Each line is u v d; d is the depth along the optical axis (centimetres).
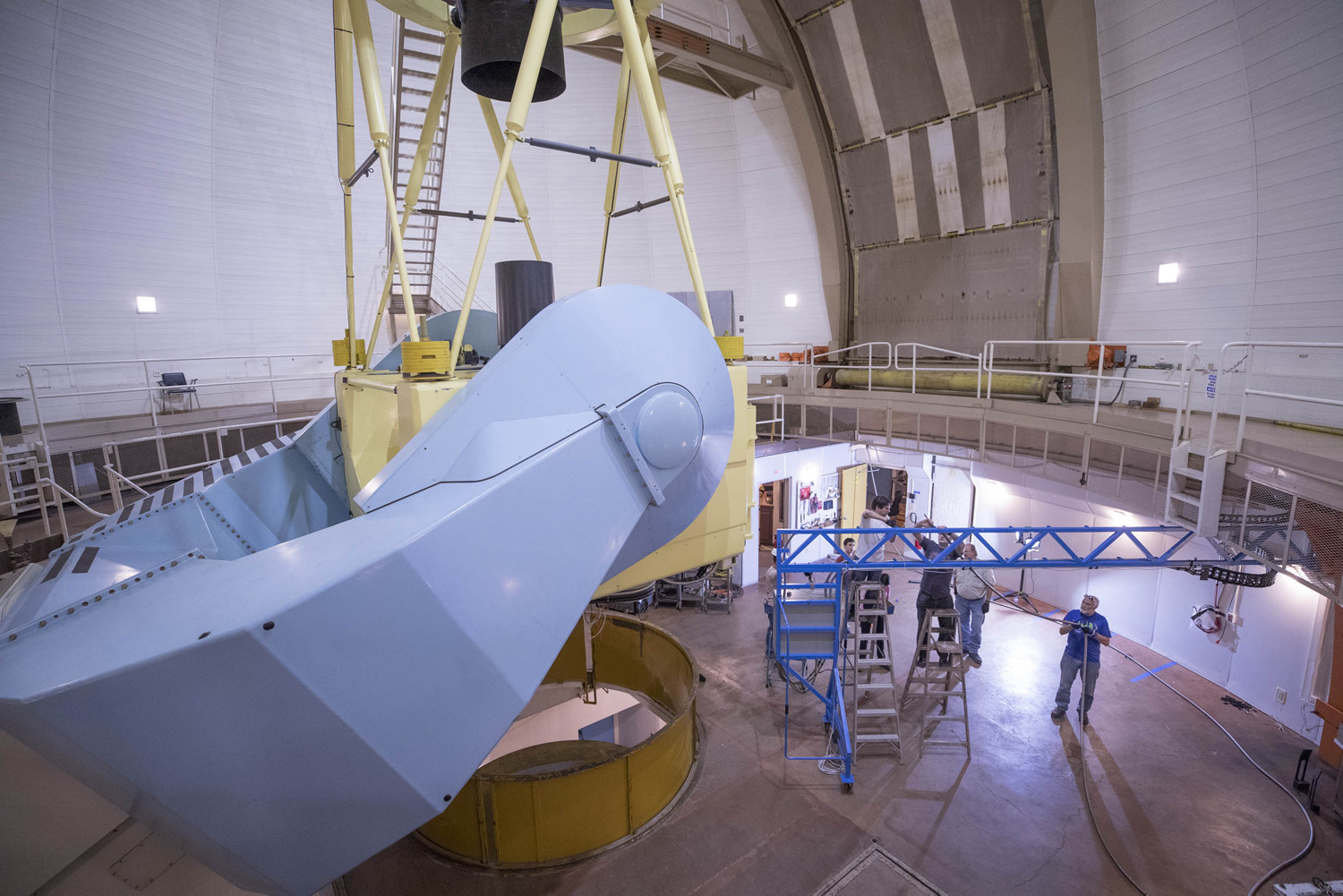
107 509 671
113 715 144
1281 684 754
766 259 1487
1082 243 952
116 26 870
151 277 985
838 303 1397
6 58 790
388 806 176
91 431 782
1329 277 693
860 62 1136
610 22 459
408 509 199
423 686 175
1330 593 415
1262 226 755
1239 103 756
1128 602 981
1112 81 886
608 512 232
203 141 1009
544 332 233
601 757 823
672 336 262
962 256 1184
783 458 1177
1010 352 1133
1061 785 657
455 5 421
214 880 317
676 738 652
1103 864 554
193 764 154
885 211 1277
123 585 200
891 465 1288
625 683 912
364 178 1209
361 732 165
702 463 284
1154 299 896
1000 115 1036
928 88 1090
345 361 512
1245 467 509
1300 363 712
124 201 937
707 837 603
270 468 448
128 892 271
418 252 1078
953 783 666
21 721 142
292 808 166
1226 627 831
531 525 203
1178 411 600
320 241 1184
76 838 247
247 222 1088
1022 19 940
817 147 1271
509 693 195
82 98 866
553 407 230
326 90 1130
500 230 1381
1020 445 902
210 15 962
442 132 709
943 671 902
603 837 596
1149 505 666
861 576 855
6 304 838
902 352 1325
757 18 1165
